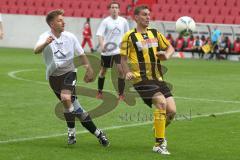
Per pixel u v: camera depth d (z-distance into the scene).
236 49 88.25
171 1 102.19
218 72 66.12
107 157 23.41
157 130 24.31
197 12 99.81
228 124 31.92
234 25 89.88
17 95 43.03
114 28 43.53
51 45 25.16
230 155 24.25
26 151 24.31
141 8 25.00
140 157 23.52
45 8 111.56
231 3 98.44
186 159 23.36
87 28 96.44
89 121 25.45
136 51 24.78
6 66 68.94
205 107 38.59
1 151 24.25
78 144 26.06
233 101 41.69
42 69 65.69
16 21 107.44
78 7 109.00
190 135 28.62
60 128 30.19
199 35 92.25
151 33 25.11
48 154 23.81
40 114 34.50
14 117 33.31
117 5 43.84
